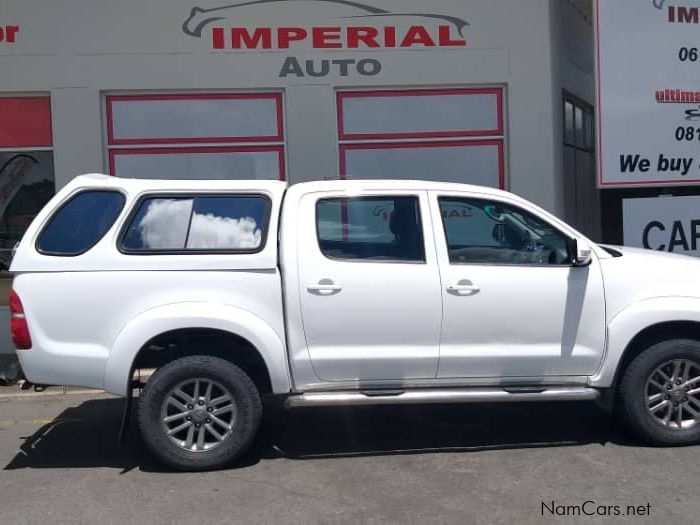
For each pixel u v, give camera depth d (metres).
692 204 9.58
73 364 4.93
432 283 5.16
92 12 9.05
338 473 5.01
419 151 9.66
